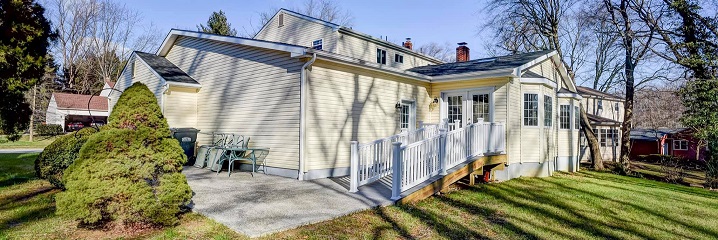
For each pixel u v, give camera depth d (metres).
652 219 6.05
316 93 7.89
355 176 6.48
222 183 7.11
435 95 11.14
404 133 7.90
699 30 12.09
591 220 5.80
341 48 14.55
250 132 8.84
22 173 8.41
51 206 5.30
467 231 4.87
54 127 25.25
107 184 4.01
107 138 4.13
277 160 8.19
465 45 17.05
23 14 8.73
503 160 9.48
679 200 7.94
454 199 6.84
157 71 10.23
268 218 4.69
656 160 19.64
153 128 4.59
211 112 9.91
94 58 32.38
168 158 4.43
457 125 8.39
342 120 8.45
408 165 6.41
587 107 21.06
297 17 16.20
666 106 23.16
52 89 28.11
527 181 9.55
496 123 9.38
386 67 9.13
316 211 5.13
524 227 5.20
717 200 8.38
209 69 10.17
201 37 10.10
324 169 8.02
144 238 3.98
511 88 9.90
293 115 7.86
